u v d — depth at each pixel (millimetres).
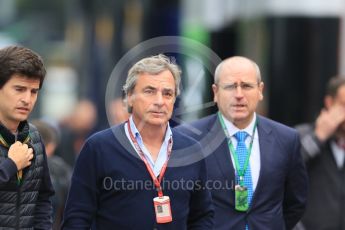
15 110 16719
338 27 35594
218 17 38375
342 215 25062
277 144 20672
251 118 20750
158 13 45375
